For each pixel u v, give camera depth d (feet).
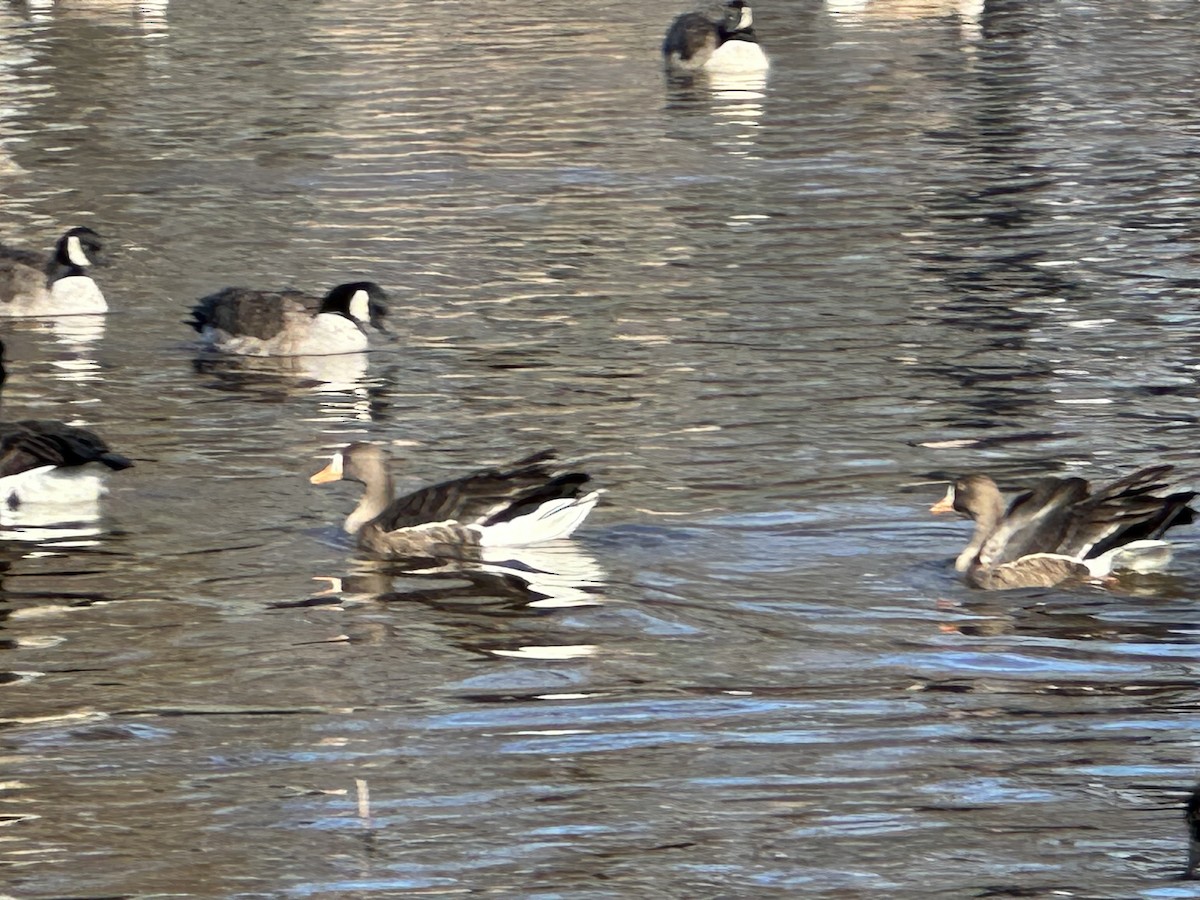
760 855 36.68
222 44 168.25
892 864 36.22
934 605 49.65
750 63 153.69
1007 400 69.36
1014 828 37.60
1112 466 61.67
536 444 65.10
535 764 40.81
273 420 68.85
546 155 119.44
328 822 38.34
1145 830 37.50
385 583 51.88
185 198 108.27
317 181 112.16
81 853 37.24
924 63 156.25
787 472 61.26
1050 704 43.34
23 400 72.02
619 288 87.40
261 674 45.88
